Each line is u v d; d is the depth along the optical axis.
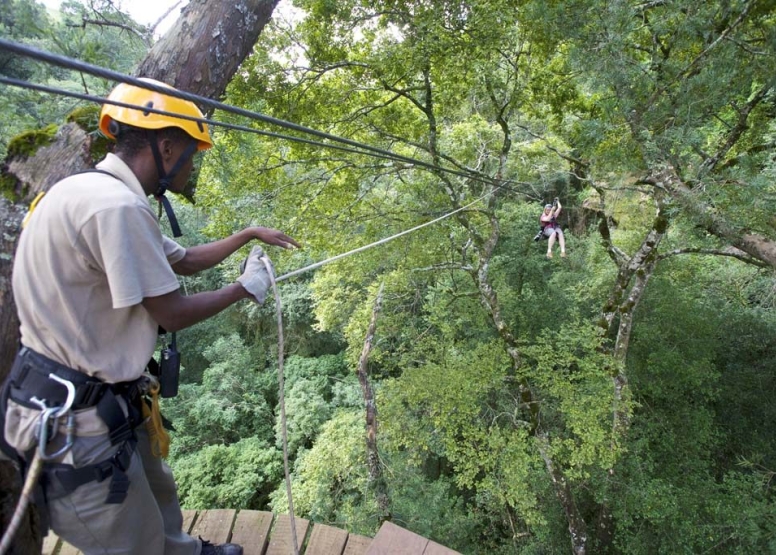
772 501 8.34
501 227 11.40
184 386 15.69
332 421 10.95
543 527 9.08
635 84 4.51
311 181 8.76
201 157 2.73
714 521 8.12
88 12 2.49
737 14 4.21
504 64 8.51
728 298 10.73
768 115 6.11
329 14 6.78
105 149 1.81
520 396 8.80
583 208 14.59
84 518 1.28
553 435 8.28
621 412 7.96
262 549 2.47
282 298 16.34
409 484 9.88
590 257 11.79
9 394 1.21
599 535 8.96
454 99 8.66
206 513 2.63
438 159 8.70
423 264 9.78
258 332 17.56
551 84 8.65
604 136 4.81
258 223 8.66
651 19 4.91
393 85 7.86
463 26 6.96
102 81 2.04
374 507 8.62
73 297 1.16
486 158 9.91
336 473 9.94
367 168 8.65
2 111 1.77
